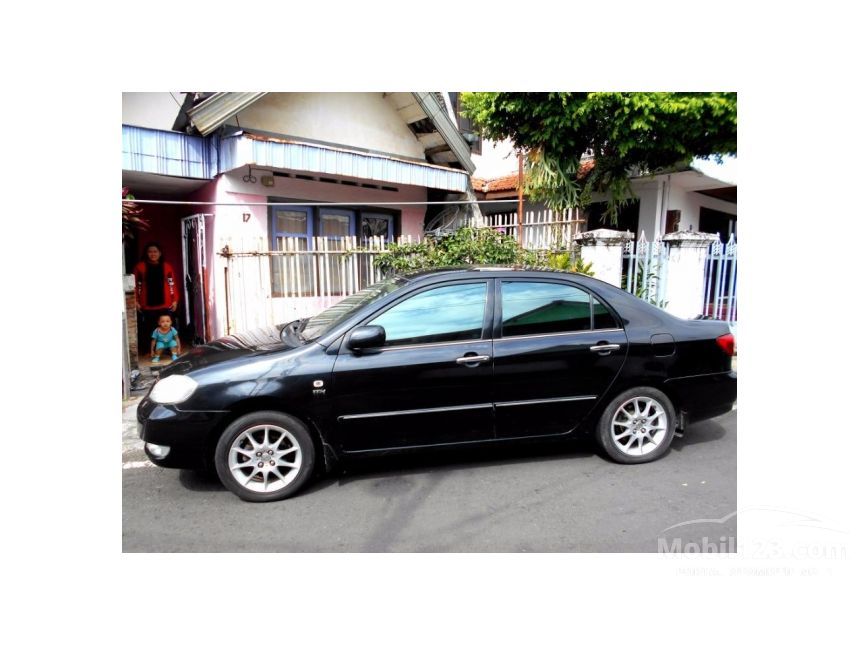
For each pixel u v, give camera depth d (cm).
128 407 504
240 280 695
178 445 305
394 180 774
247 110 712
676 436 421
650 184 997
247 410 313
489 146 1242
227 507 311
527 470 356
